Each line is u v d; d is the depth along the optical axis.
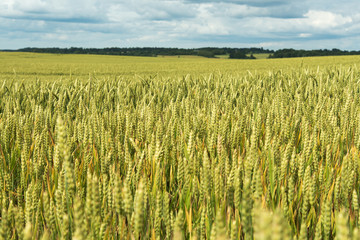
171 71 39.31
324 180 1.96
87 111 3.66
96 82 6.77
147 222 1.53
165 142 2.19
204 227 1.40
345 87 5.39
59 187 1.44
